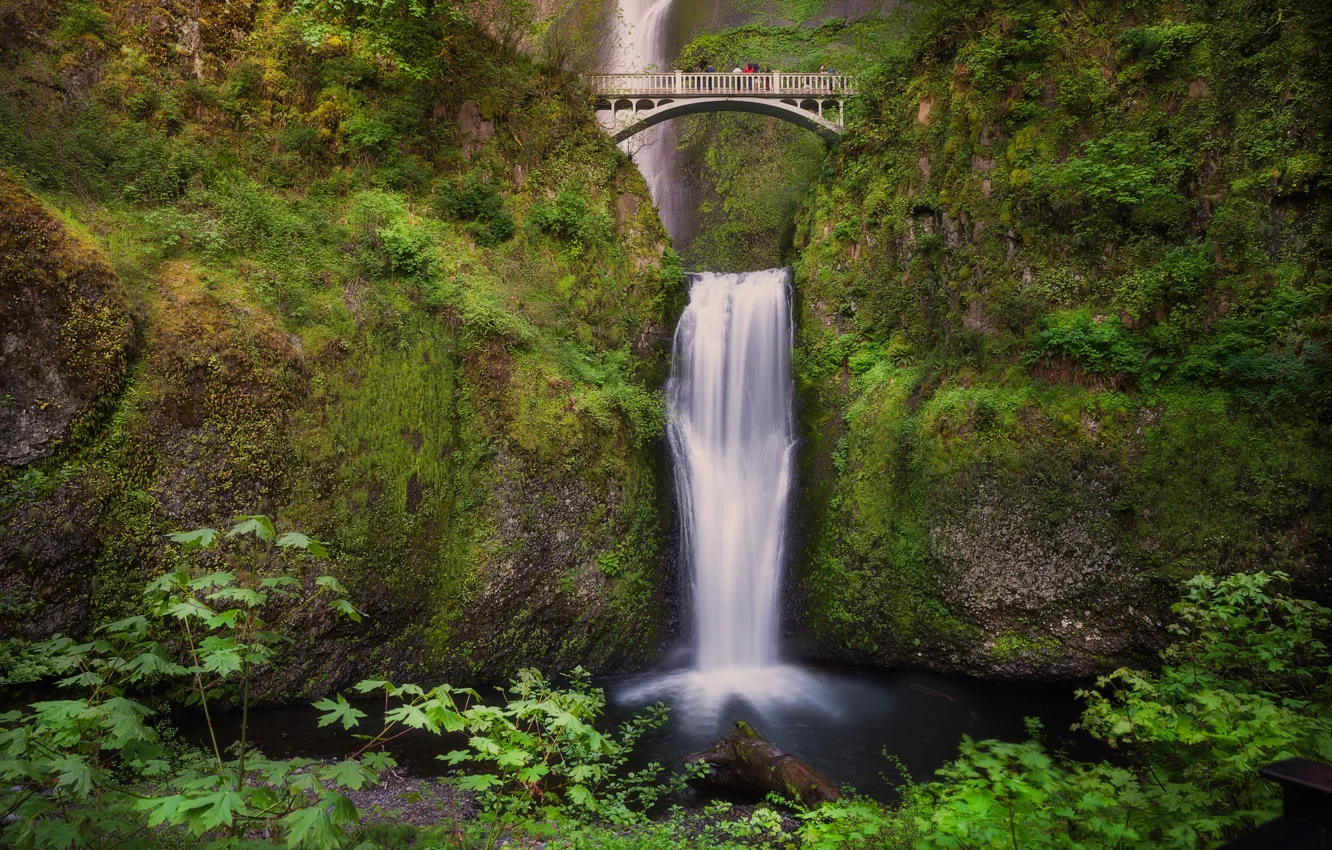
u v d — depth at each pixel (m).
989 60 18.03
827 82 25.02
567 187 20.03
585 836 8.09
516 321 17.03
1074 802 3.95
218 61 16.86
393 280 16.34
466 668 15.37
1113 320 15.53
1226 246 15.26
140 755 3.87
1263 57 15.46
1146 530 14.28
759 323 21.30
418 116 18.34
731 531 19.31
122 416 12.54
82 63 15.17
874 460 17.86
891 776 12.38
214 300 13.98
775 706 15.55
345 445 14.60
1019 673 15.38
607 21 29.61
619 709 15.14
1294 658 7.94
